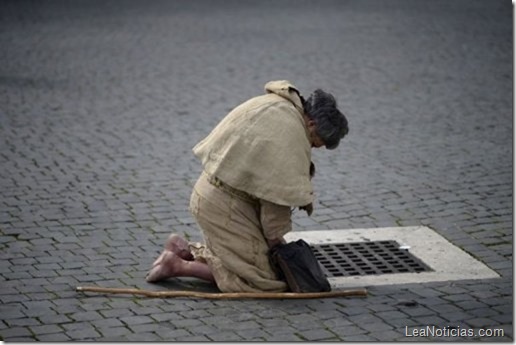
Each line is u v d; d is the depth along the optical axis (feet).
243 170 34.86
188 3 125.39
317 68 83.25
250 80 78.95
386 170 54.19
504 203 48.37
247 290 36.01
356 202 48.65
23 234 43.16
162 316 33.99
